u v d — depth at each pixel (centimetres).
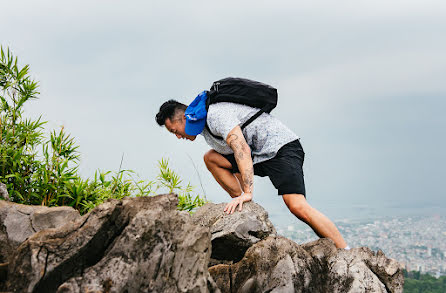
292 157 391
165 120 411
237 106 394
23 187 413
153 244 250
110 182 457
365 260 338
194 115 393
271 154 390
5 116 431
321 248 349
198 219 372
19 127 432
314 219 371
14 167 409
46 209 309
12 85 436
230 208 360
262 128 394
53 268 237
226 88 397
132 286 238
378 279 330
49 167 423
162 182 478
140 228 251
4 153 404
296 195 379
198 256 256
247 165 372
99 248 252
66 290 226
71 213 313
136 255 246
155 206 262
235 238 342
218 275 315
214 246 348
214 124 388
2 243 292
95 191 442
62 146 430
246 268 315
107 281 234
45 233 248
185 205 480
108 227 257
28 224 301
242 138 377
